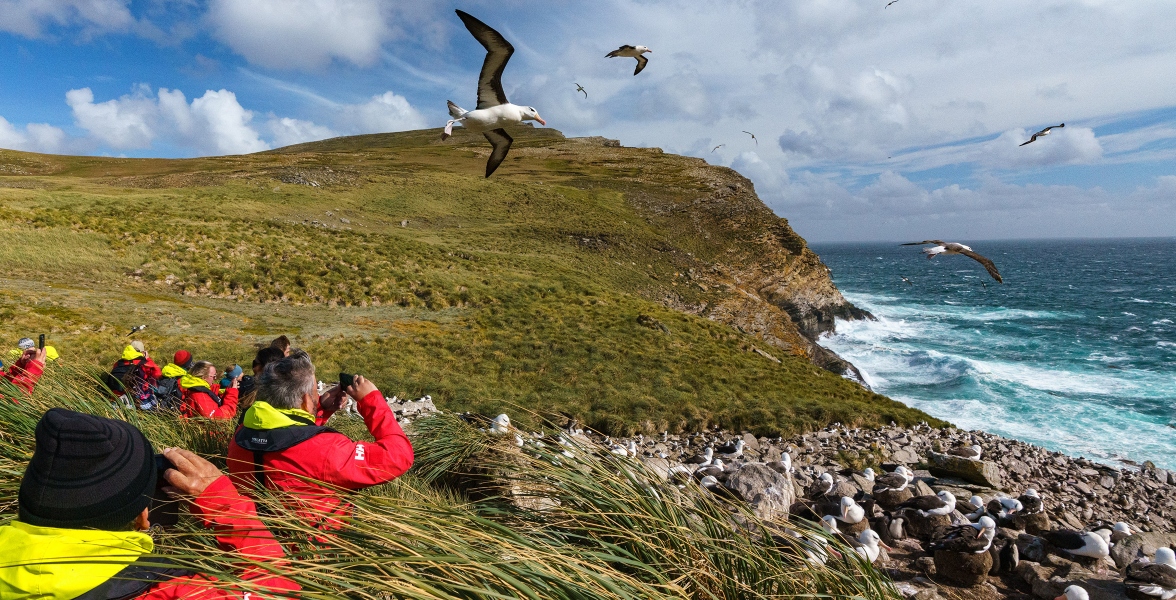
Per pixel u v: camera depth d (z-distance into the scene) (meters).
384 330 27.70
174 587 1.81
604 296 42.59
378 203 72.94
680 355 28.97
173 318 24.36
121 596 1.67
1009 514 6.31
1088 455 24.97
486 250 57.16
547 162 123.06
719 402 21.38
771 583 3.13
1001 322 70.44
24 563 1.56
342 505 2.53
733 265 72.44
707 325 39.97
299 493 2.47
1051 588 5.06
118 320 22.67
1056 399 34.34
